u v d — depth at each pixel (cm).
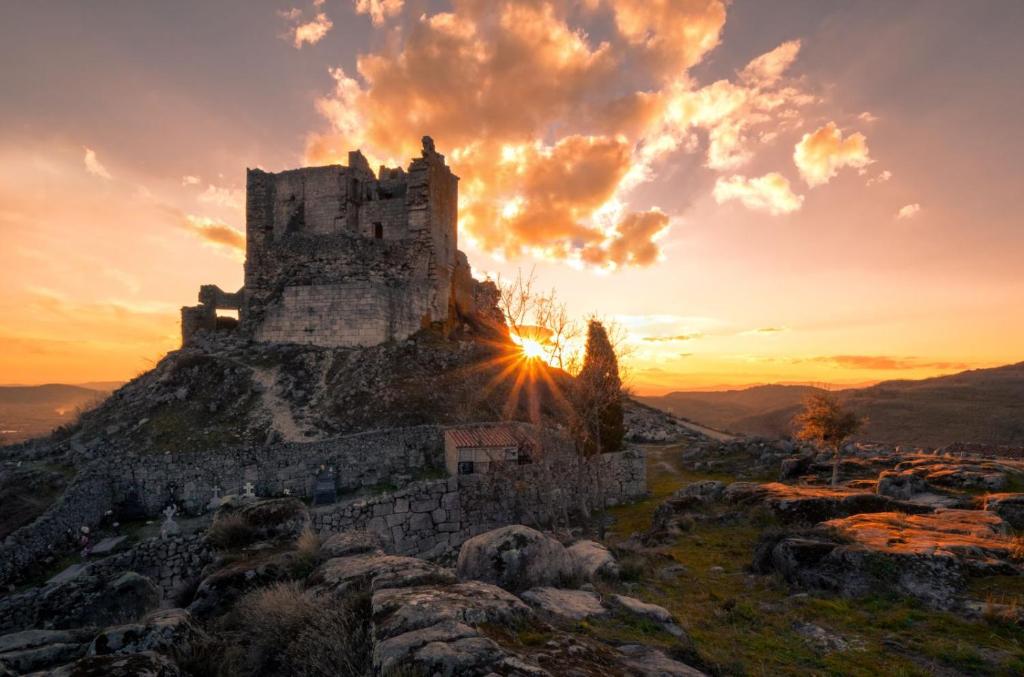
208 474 3062
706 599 1092
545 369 4756
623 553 1432
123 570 1587
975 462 2408
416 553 2258
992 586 1012
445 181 5731
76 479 2772
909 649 833
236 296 5469
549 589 934
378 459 3269
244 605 1001
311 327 4647
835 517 1585
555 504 2620
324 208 5622
